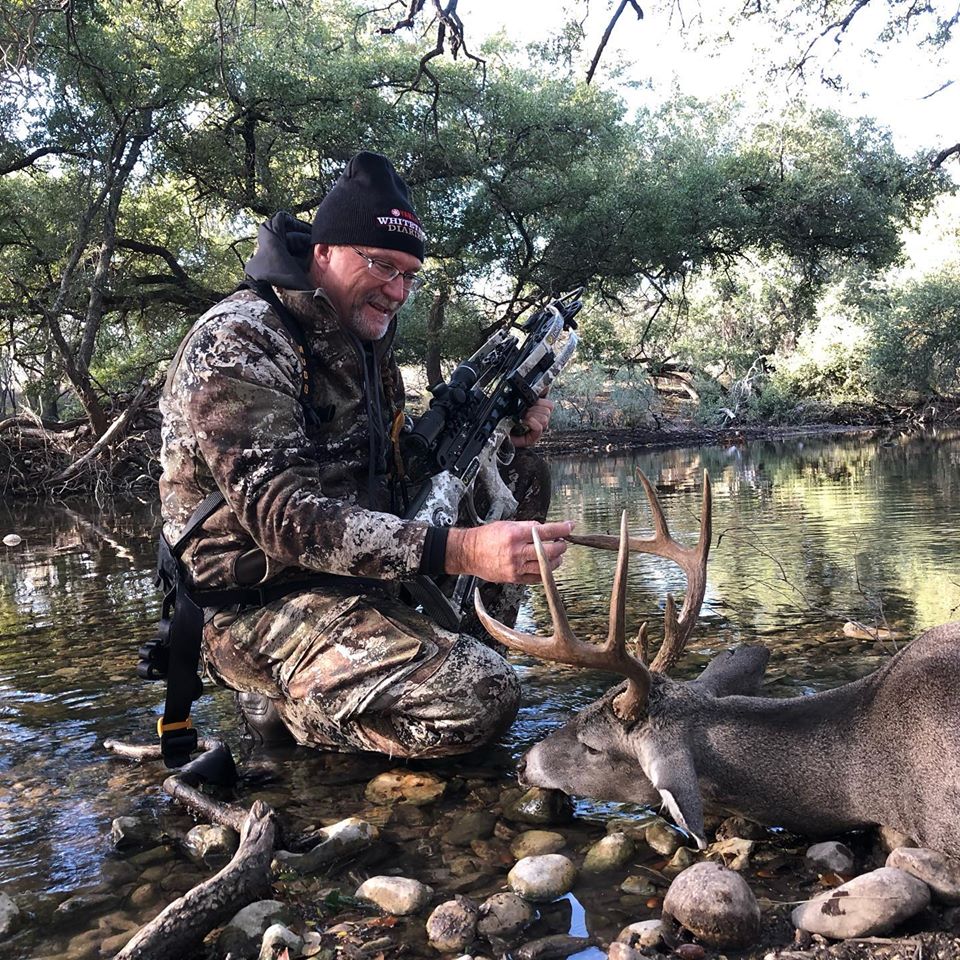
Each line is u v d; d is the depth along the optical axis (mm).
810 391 31672
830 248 22469
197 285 20266
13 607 6164
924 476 12703
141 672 3045
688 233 20375
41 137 17266
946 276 31500
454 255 19547
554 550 2666
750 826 2592
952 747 2242
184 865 2500
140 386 17703
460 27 9938
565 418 26969
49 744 3402
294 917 2219
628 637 4418
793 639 4270
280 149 18875
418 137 17594
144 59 16797
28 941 2162
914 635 4230
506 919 2150
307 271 3121
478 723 2926
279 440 2820
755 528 8094
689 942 2061
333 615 3004
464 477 3506
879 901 2059
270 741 3354
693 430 27781
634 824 2648
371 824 2672
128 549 9008
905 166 21500
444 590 3551
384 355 3365
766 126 21016
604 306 29750
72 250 17578
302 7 16203
